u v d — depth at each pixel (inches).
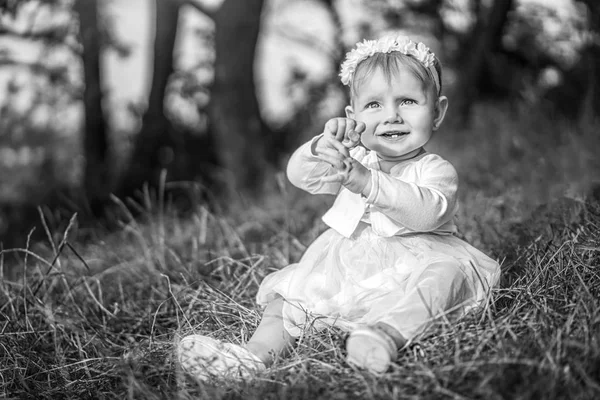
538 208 155.5
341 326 102.2
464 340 94.4
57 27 320.8
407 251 104.7
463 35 293.3
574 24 231.9
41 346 122.3
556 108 262.2
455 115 293.6
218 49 347.6
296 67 344.5
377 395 84.4
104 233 233.6
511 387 81.4
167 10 373.7
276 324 105.3
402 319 93.4
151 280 156.7
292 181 116.0
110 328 129.6
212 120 353.1
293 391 88.2
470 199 192.7
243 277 140.5
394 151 108.4
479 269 105.7
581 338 89.7
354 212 108.1
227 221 208.7
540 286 107.7
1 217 326.0
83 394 105.4
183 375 96.9
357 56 110.9
